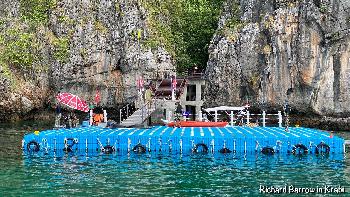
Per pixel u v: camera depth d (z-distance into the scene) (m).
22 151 34.41
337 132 49.25
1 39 60.19
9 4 63.38
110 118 61.34
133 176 25.95
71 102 42.25
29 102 59.03
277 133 36.75
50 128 50.38
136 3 61.25
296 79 52.47
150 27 60.88
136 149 33.81
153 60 59.41
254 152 33.50
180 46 63.19
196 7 66.56
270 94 53.75
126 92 59.41
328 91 51.56
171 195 22.03
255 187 23.72
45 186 23.52
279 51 52.94
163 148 33.94
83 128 40.81
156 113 45.78
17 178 25.27
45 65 60.09
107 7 61.25
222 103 56.34
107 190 22.81
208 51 59.03
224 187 23.67
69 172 26.91
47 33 60.78
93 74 59.88
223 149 33.50
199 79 54.28
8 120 58.84
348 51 50.84
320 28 50.97
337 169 28.23
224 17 60.06
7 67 58.38
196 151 33.62
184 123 42.22
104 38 60.03
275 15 53.50
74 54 59.75
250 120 54.72
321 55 51.28
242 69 55.22
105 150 33.94
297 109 53.00
